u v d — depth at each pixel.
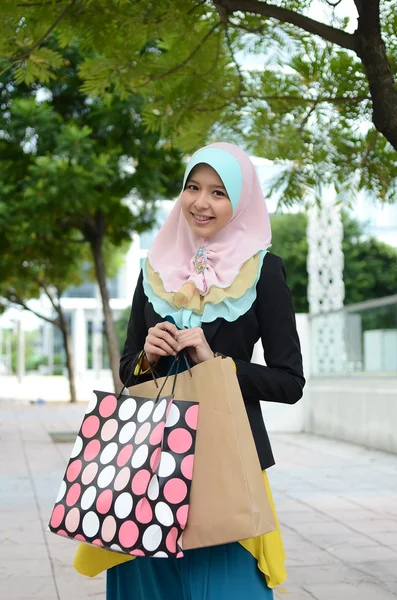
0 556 5.52
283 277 2.64
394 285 32.34
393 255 32.66
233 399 2.33
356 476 9.16
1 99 12.93
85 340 51.72
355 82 4.91
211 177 2.63
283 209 5.22
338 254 15.42
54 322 24.05
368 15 3.94
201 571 2.44
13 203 13.64
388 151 5.12
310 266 15.51
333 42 4.11
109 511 2.32
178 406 2.36
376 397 11.70
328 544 5.87
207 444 2.33
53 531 2.44
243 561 2.44
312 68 4.93
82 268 23.52
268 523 2.30
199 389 2.38
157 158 13.30
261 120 5.12
